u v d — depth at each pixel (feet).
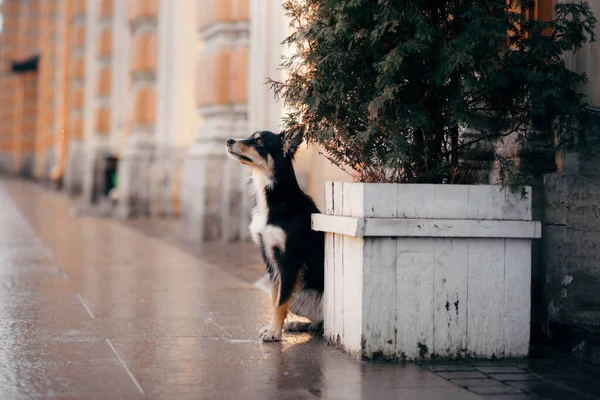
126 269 30.45
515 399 12.90
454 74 16.01
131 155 61.93
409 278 15.34
